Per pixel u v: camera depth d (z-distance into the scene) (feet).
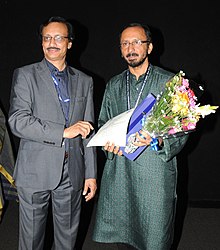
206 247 11.12
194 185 14.16
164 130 7.39
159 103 7.20
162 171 8.29
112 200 8.81
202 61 13.39
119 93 8.63
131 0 13.34
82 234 11.85
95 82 13.76
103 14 13.50
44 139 7.72
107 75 13.74
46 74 7.98
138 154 7.97
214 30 13.28
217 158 13.98
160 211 8.36
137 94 8.41
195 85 8.25
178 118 7.19
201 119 13.73
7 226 12.13
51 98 7.93
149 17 13.35
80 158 8.48
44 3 13.55
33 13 13.61
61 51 7.86
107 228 8.95
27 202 8.14
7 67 13.94
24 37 13.76
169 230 8.55
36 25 13.66
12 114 7.81
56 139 7.68
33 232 8.27
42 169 8.00
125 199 8.70
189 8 13.24
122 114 8.03
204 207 13.87
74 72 8.41
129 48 8.09
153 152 8.26
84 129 7.64
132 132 7.73
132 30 8.09
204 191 14.17
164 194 8.34
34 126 7.66
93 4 13.46
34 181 8.01
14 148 14.15
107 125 7.97
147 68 8.43
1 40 13.82
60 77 8.09
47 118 7.88
